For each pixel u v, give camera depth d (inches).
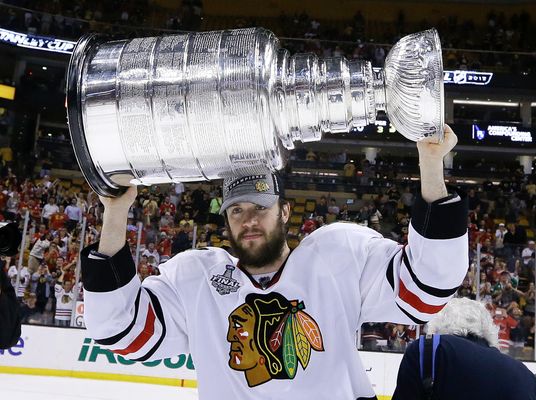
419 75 48.8
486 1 968.9
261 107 48.8
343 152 807.7
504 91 789.2
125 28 794.8
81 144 51.5
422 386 67.9
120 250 63.7
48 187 610.9
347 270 66.6
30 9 812.0
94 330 65.2
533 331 341.7
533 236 660.7
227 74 48.9
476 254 360.2
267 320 65.3
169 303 69.7
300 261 66.7
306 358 63.9
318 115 51.8
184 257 73.0
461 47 885.2
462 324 74.4
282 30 907.4
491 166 808.3
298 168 751.1
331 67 51.6
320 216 616.4
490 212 675.4
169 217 534.9
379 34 955.3
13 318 85.4
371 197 710.5
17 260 399.9
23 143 770.8
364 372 65.9
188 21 876.6
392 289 64.6
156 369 364.8
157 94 49.6
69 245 402.3
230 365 65.3
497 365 67.8
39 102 772.0
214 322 67.2
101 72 50.9
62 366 366.0
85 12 839.1
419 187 59.8
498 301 350.9
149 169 52.8
